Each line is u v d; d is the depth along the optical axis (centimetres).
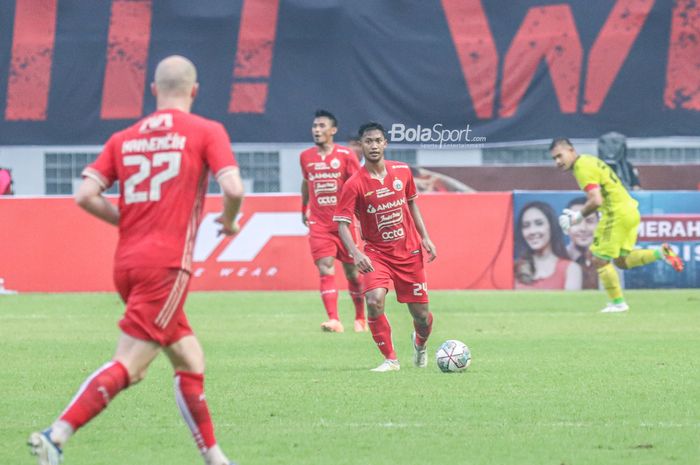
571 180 7256
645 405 2602
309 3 7056
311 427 2339
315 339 4125
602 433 2259
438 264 6297
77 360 3528
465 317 4916
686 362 3397
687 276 6366
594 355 3588
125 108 7112
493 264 6316
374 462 1992
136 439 2228
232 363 3425
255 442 2180
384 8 7075
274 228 6284
